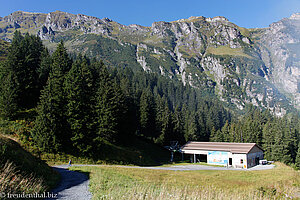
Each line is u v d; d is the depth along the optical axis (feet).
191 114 361.92
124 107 214.48
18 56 173.58
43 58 216.95
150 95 309.83
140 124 257.75
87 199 48.39
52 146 134.41
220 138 314.96
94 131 157.79
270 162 219.00
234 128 327.88
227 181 96.94
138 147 217.56
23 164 61.26
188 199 47.70
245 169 167.63
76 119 148.15
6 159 56.59
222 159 198.90
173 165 190.70
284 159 244.22
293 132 279.28
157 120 271.28
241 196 52.47
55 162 127.03
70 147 147.64
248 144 210.59
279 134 255.91
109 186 59.82
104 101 181.16
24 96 170.81
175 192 50.47
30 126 145.28
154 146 247.91
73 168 105.19
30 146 128.67
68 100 151.12
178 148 231.30
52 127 136.26
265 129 291.99
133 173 98.12
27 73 175.94
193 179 97.30
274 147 252.42
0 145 62.03
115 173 91.81
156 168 152.25
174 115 299.38
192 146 226.79
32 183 51.01
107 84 199.93
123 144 204.95
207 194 51.98
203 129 335.67
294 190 61.26
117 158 163.73
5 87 154.71
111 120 181.06
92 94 189.57
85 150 143.33
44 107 137.90
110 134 179.63
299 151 243.40
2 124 137.69
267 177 112.27
